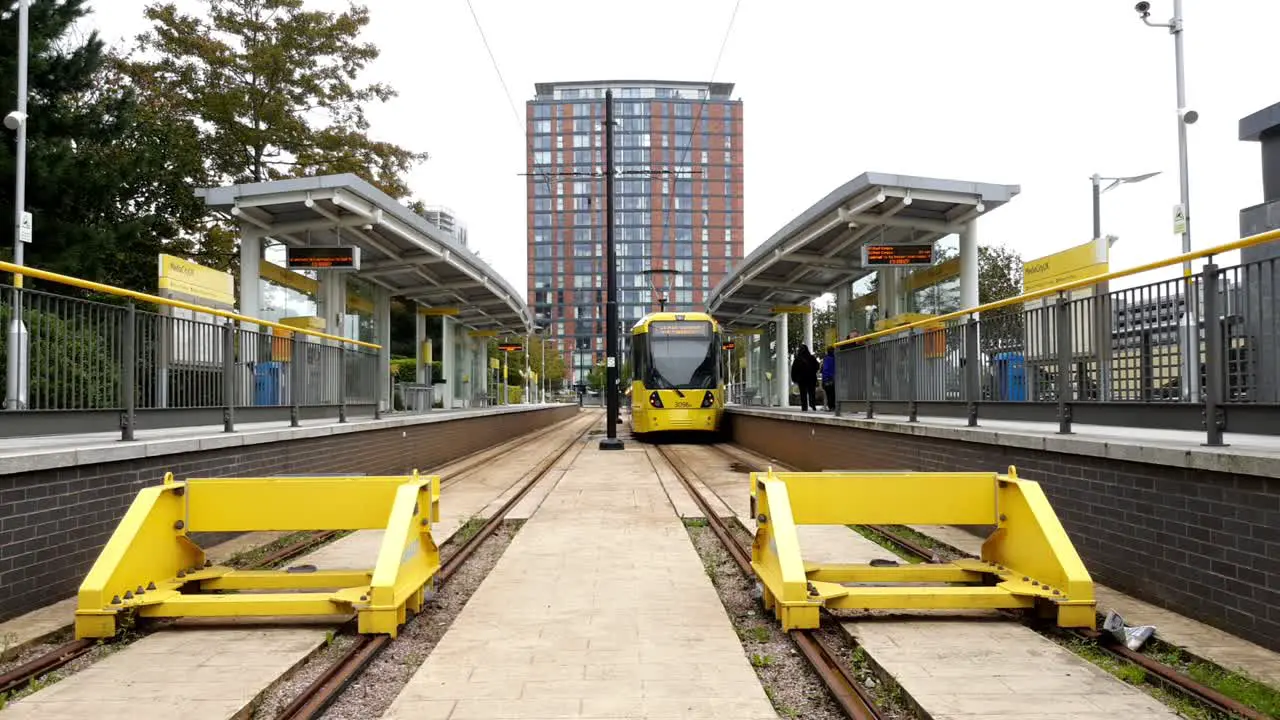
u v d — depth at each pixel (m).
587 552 7.86
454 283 23.97
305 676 4.53
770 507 5.65
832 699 4.16
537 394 77.06
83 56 18.80
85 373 6.73
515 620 5.49
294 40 25.31
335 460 10.99
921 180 14.79
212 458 7.82
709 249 126.31
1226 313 5.23
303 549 8.11
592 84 126.69
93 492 6.11
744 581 6.84
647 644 4.96
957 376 9.41
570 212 126.06
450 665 4.56
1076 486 6.44
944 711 3.78
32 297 6.20
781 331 28.89
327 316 19.48
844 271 21.53
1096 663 4.54
